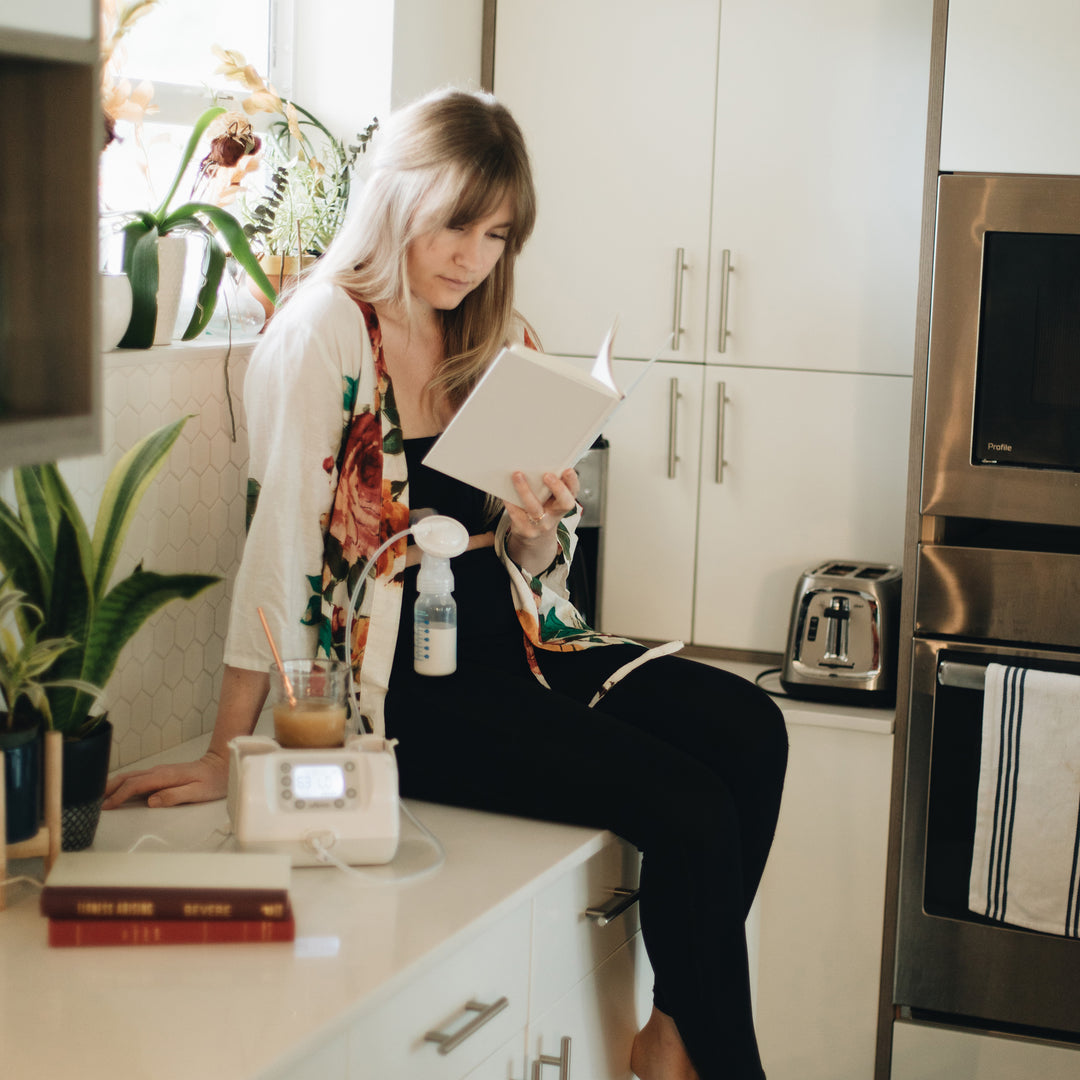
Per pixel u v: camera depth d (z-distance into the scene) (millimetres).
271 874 1297
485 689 1691
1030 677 2135
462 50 2627
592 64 2615
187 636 1911
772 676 2572
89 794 1447
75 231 1026
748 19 2518
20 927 1293
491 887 1432
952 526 2391
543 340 2732
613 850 1699
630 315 2668
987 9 2096
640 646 1889
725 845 1561
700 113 2566
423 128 1689
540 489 1604
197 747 1909
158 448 1463
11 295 1049
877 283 2516
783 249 2557
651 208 2621
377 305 1771
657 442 2682
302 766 1457
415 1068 1316
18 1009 1133
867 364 2541
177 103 2217
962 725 2223
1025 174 2109
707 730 1752
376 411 1696
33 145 1031
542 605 1882
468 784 1653
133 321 1788
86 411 1039
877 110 2473
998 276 2131
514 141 1724
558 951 1586
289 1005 1156
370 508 1691
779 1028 2477
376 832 1444
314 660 1546
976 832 2207
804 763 2393
